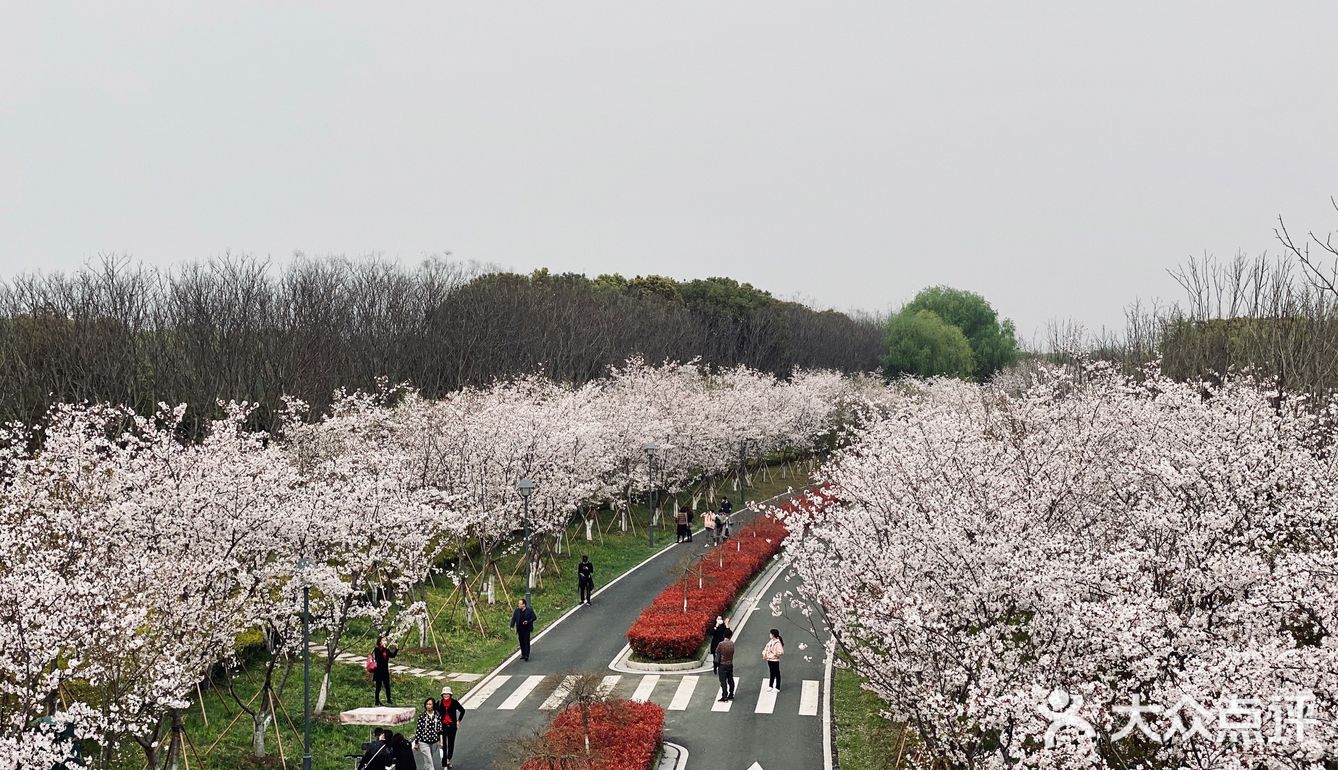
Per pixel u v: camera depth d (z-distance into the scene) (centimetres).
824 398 8775
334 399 5888
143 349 5806
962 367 11506
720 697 2917
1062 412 3425
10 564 2111
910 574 2062
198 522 2355
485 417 4369
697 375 8144
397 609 3666
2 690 1769
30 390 4884
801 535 2811
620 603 4094
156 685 1931
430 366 7194
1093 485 2597
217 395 5397
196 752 2220
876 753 2436
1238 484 2088
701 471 6562
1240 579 1767
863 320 15162
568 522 5525
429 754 2302
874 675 2086
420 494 3161
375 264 10044
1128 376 4119
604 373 8038
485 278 9725
